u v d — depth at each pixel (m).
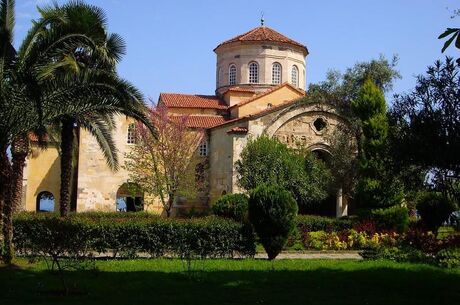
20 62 16.81
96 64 21.47
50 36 17.05
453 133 14.49
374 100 30.47
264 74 45.75
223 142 38.06
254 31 47.78
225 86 47.00
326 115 38.25
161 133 37.16
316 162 36.22
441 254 19.59
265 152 34.84
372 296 13.28
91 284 14.32
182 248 20.78
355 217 30.25
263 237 20.95
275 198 20.92
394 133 16.34
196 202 40.72
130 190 40.75
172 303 12.05
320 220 27.58
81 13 20.23
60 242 16.39
